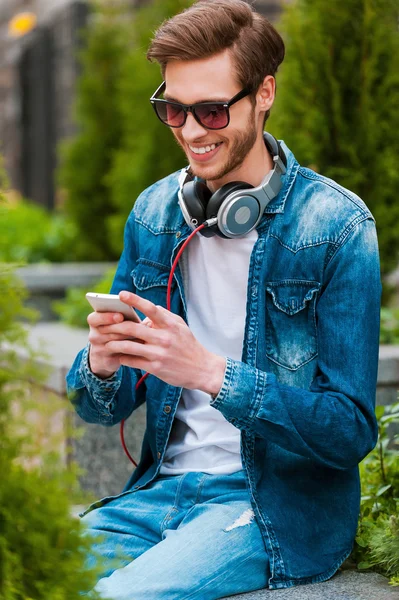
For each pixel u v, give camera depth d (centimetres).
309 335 274
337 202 276
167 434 288
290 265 274
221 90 262
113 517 289
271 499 270
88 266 852
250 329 275
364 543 289
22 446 181
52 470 182
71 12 1425
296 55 569
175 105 267
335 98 555
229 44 262
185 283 291
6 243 924
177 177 310
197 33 260
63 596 176
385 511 323
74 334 638
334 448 260
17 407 188
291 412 254
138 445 469
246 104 267
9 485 175
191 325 289
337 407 258
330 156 566
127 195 816
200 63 261
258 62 267
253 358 274
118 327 249
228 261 282
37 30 1625
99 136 938
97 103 943
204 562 255
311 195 280
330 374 264
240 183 275
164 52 264
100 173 930
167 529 273
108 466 464
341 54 559
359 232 271
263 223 279
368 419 265
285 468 273
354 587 269
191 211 279
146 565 254
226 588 258
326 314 269
